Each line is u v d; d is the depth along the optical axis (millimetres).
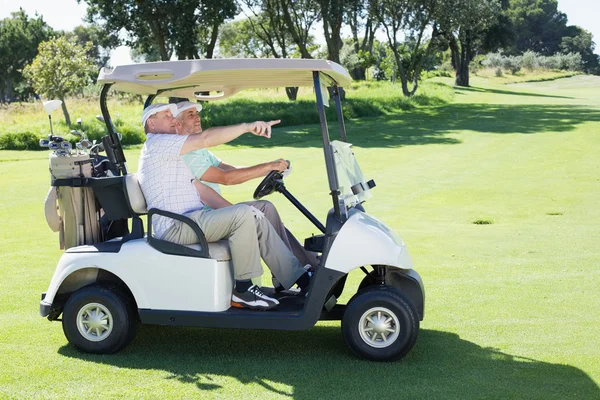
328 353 3566
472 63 77250
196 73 3342
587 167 11992
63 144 3588
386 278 3658
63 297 3688
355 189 3602
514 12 107938
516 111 26516
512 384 3100
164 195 3484
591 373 3246
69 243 3699
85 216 3684
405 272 3623
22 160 14039
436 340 3773
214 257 3414
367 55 46219
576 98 37281
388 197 9227
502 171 11688
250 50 50812
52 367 3328
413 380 3150
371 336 3400
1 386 3070
